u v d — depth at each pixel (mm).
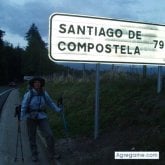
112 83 16266
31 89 9492
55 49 10320
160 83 11555
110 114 11734
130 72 17156
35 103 9422
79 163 8531
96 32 10633
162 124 9086
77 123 12984
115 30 10820
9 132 14203
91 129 11742
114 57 10852
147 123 9672
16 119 18438
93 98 15453
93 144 10148
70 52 10430
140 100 11609
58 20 10312
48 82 37469
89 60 10609
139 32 11109
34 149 9586
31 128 9539
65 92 22359
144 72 14906
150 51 11273
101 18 10648
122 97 12867
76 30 10461
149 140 8297
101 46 10703
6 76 133875
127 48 10992
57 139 11852
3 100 34938
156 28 11297
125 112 11242
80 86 21703
